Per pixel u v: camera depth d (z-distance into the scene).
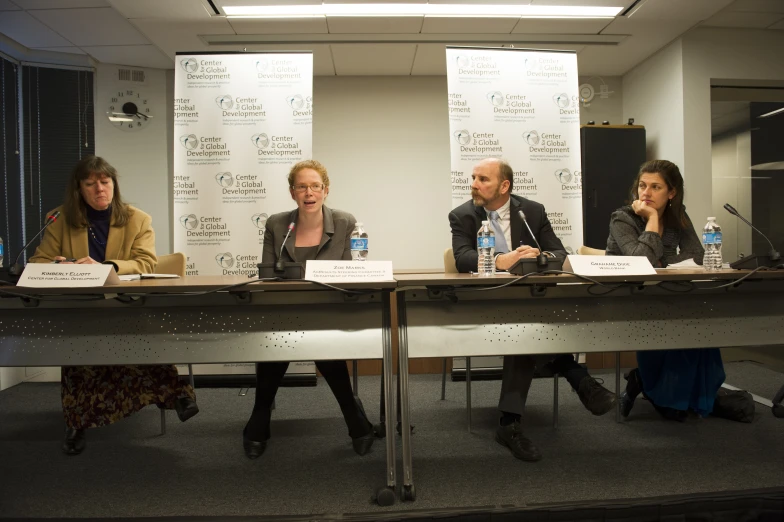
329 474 1.85
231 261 3.24
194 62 3.27
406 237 4.81
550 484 1.72
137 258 2.29
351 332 1.61
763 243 4.29
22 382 3.51
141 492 1.71
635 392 2.48
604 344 1.67
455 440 2.20
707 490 1.66
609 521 1.50
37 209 4.23
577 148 3.44
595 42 4.11
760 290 1.75
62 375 2.11
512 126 3.38
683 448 2.06
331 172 4.78
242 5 3.46
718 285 1.71
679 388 2.26
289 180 2.23
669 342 1.68
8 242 4.07
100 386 2.06
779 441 2.13
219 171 3.25
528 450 1.94
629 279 1.53
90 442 2.25
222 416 2.65
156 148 4.61
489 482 1.74
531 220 2.35
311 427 2.43
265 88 3.27
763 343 1.71
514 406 1.96
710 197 4.08
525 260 1.62
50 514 1.56
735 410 2.40
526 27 3.83
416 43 4.07
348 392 2.04
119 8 3.46
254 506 1.59
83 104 4.40
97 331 1.61
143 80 4.57
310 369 3.32
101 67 4.45
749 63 4.08
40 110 4.26
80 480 1.82
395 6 3.51
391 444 1.59
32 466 1.97
